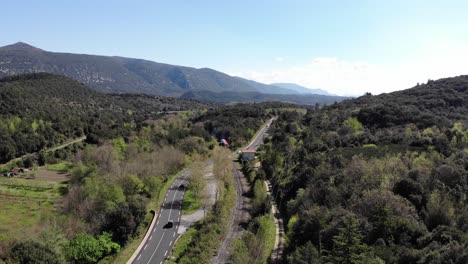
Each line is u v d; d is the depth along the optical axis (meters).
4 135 151.25
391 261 48.34
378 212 58.25
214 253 70.31
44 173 131.62
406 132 104.12
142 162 112.94
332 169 87.31
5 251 60.31
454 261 42.88
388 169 75.56
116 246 70.81
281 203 94.44
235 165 134.75
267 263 65.62
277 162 116.06
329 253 53.94
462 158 78.06
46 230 67.94
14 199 98.56
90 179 93.94
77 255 65.19
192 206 96.38
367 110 137.75
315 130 134.25
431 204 59.62
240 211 91.50
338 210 65.50
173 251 72.44
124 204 79.56
